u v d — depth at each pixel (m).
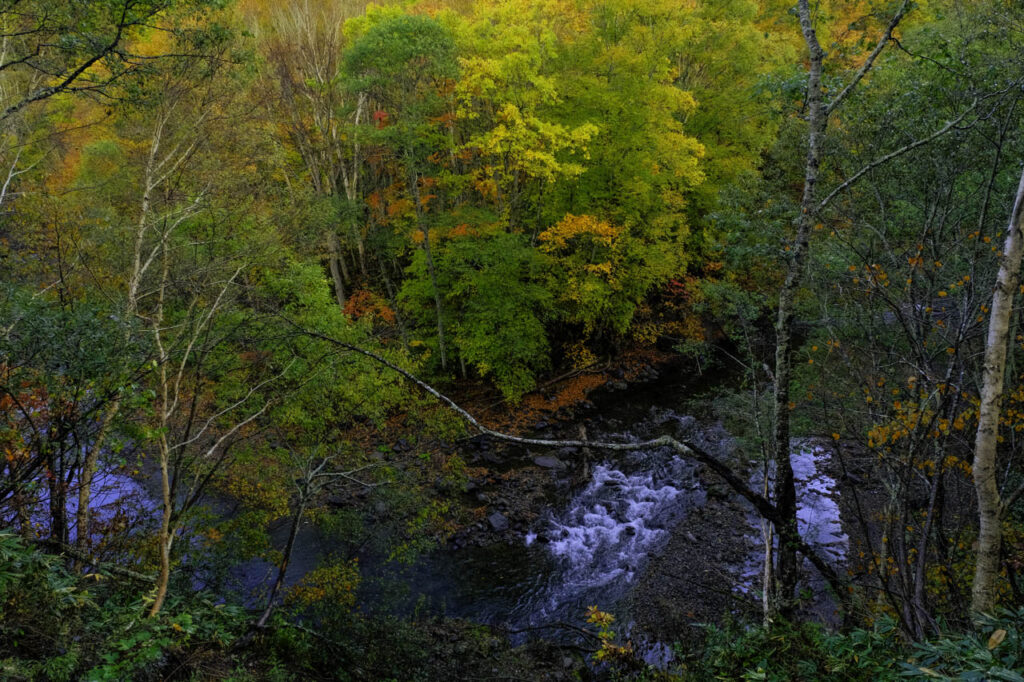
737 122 23.95
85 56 9.12
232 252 11.65
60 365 7.10
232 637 7.69
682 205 22.19
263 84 19.55
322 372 12.38
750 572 13.88
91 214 10.65
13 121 10.80
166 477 7.87
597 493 17.97
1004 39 8.38
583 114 21.06
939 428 6.81
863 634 4.95
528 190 22.39
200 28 10.77
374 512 15.56
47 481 8.22
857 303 9.44
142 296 10.45
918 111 8.71
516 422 21.20
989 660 3.63
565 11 23.02
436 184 21.92
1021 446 7.33
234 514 14.66
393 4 23.72
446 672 10.62
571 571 14.69
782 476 7.25
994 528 5.57
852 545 13.70
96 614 6.33
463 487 17.20
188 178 11.66
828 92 8.15
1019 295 7.48
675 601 13.16
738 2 24.02
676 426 21.23
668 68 21.84
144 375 8.05
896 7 7.89
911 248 9.24
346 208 20.03
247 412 12.44
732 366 25.06
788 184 13.57
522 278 22.22
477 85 18.70
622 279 22.77
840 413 8.87
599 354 25.25
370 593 13.56
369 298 23.00
